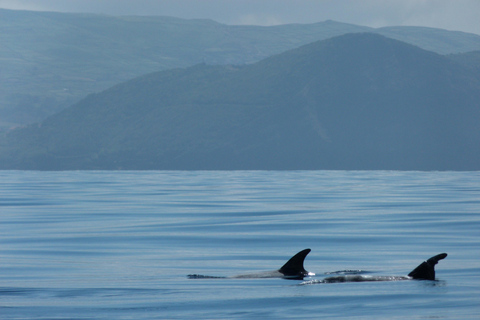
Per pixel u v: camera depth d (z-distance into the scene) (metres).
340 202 194.88
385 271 77.31
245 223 135.38
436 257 68.94
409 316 52.38
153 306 58.06
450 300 57.84
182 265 83.62
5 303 60.00
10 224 136.50
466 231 117.50
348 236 112.12
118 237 113.44
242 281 69.19
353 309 55.06
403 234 114.00
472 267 77.62
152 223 137.00
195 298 60.94
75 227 130.12
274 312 54.81
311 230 121.75
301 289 63.53
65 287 67.94
